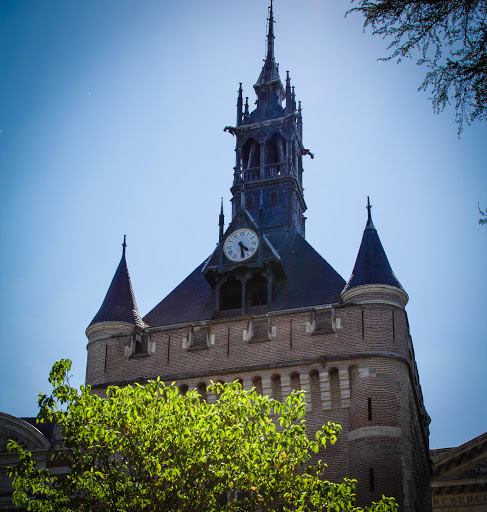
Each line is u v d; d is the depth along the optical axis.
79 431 31.62
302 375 42.88
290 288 49.09
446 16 20.09
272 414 42.72
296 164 59.03
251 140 59.66
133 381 45.53
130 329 47.38
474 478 40.31
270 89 61.84
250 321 44.97
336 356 42.66
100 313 48.09
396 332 43.22
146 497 31.22
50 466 42.84
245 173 58.16
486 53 19.78
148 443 31.73
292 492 31.66
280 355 43.78
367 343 42.75
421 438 46.41
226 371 44.16
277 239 53.88
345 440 41.22
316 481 32.03
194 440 30.98
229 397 32.97
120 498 31.27
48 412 32.22
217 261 49.78
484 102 19.84
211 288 51.34
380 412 40.84
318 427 41.81
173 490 30.95
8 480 43.31
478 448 40.69
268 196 56.47
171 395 32.94
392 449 40.06
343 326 43.50
